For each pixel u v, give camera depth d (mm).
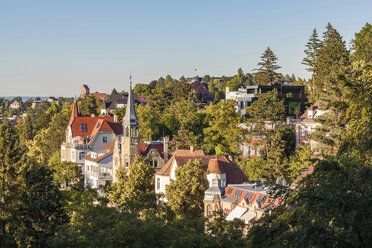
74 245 44969
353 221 26438
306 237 26125
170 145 127000
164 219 56406
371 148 34750
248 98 141000
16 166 71625
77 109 156500
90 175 128875
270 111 111875
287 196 31844
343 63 116562
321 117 86500
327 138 84562
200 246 36688
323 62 137500
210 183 86312
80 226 49094
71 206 63562
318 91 136875
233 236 41062
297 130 110312
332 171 29656
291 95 137750
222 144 118938
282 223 29969
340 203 27000
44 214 65312
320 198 27609
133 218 45094
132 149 114750
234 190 79312
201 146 126438
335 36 139375
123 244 39219
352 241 26406
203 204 80625
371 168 28875
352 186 28562
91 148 140625
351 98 43219
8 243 63094
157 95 188125
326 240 26125
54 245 45062
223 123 118688
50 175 72938
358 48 134250
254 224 32938
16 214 64688
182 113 151375
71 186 76625
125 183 95875
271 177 97688
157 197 69688
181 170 82312
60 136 161500
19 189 69750
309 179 31125
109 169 125000
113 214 50156
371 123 36812
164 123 151000
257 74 164000
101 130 142000
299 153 96250
